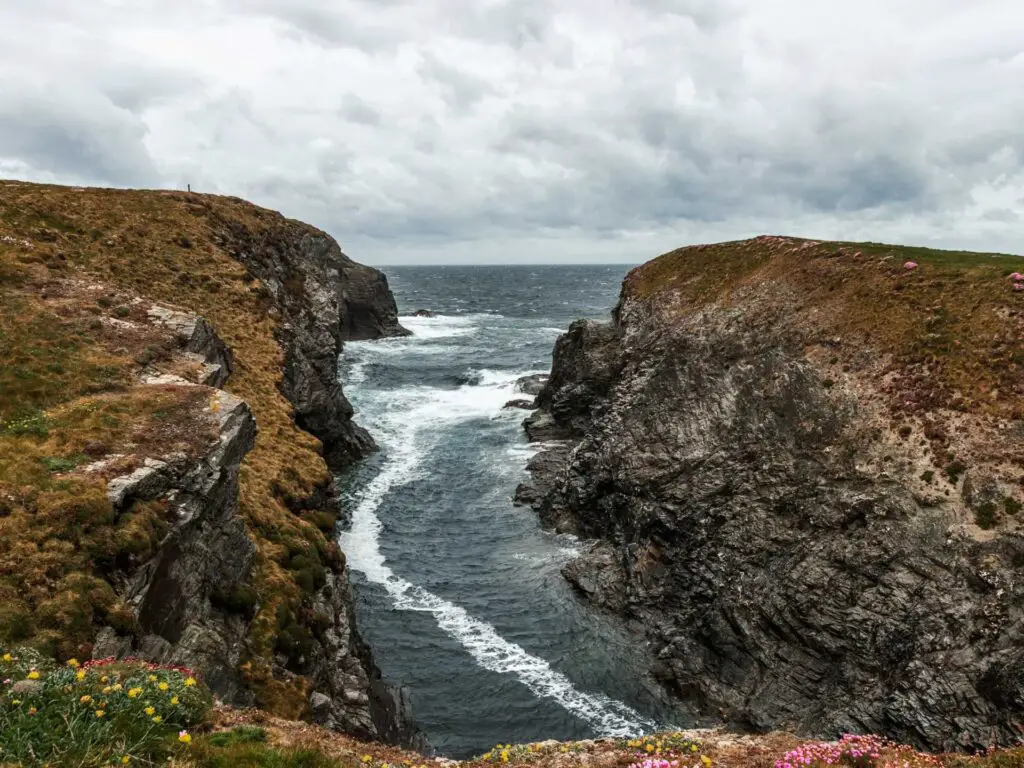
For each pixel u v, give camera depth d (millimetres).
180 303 42750
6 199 43188
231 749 9820
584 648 33219
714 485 36656
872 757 13609
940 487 27641
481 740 26906
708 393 42281
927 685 23594
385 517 47562
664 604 35375
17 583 15352
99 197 51531
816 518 31109
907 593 26266
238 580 22656
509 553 42969
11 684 10195
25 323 27562
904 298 38406
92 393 24406
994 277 36656
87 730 9016
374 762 11961
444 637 33750
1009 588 23469
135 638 16484
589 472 47250
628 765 13484
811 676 27750
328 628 26406
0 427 20891
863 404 33312
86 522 17453
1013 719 21391
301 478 34062
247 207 67188
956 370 31484
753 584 31609
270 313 49469
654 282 65500
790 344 40281
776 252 55875
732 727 27906
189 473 21016
